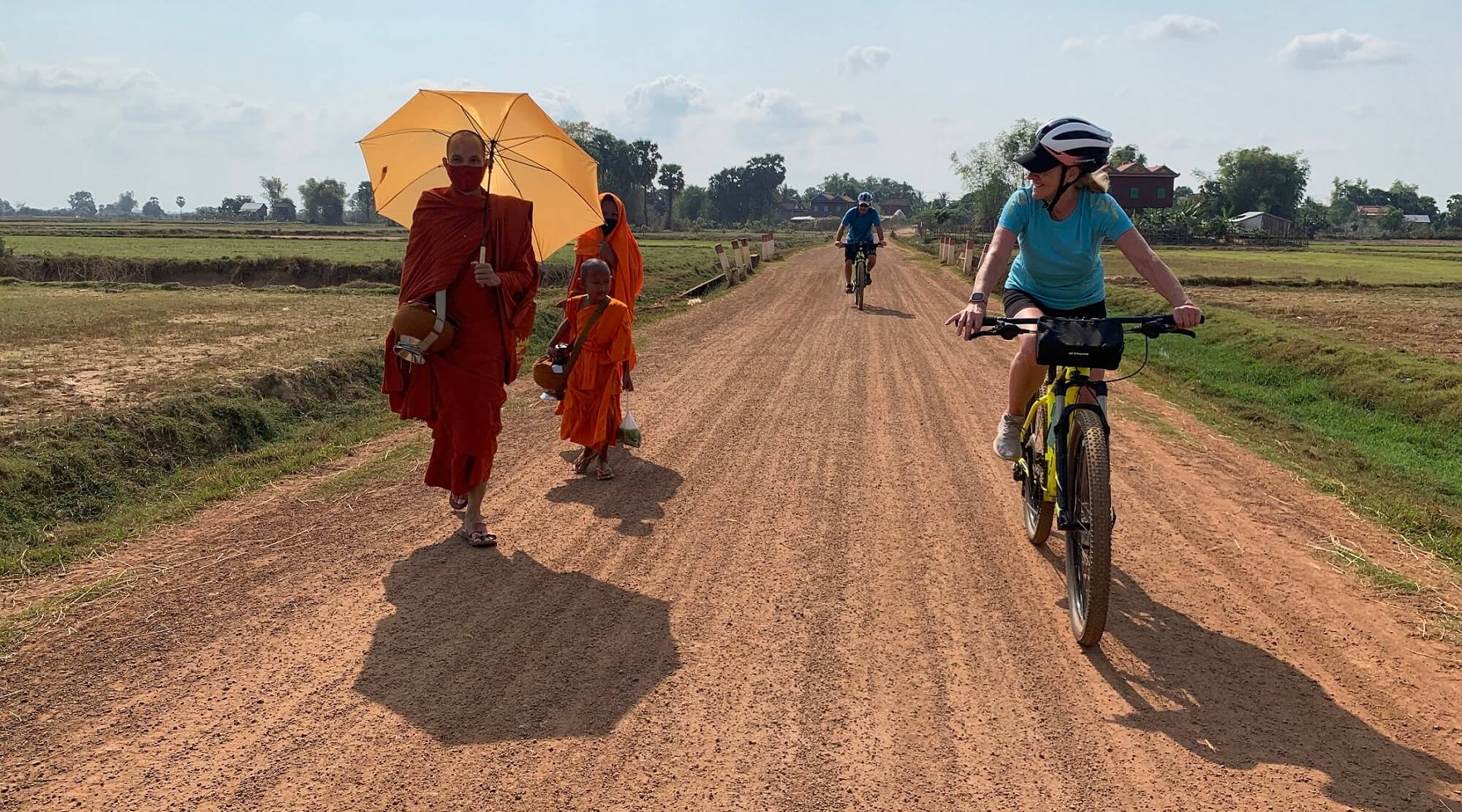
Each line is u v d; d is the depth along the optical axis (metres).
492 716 3.65
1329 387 11.64
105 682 3.86
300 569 5.09
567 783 3.22
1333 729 3.60
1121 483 6.92
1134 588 4.98
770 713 3.70
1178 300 4.34
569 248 39.50
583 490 6.57
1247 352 13.84
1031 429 5.40
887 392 10.02
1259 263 44.09
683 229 157.38
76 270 29.52
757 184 185.38
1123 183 101.56
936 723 3.63
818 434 8.16
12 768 3.25
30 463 6.05
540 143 5.80
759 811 3.08
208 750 3.38
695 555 5.38
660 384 10.41
